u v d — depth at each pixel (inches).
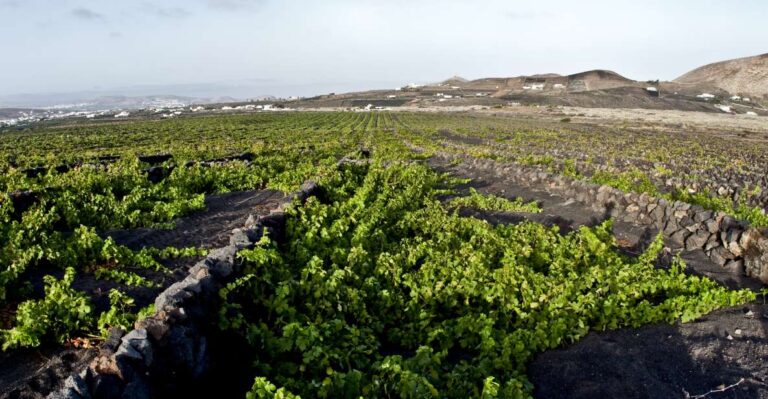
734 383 231.0
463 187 809.5
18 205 561.3
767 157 1349.7
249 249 330.6
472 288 331.0
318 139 1891.0
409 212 558.9
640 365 249.3
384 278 364.2
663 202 502.0
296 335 245.3
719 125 2876.5
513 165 871.1
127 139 2153.1
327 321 277.1
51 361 259.1
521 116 4001.0
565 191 673.6
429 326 295.1
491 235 446.6
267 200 682.2
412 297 330.0
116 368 184.1
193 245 467.5
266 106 7844.5
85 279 368.5
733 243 408.8
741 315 294.4
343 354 242.5
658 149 1481.3
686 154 1373.0
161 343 204.8
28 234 447.8
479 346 268.8
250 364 238.8
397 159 1118.4
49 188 621.9
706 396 224.4
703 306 301.9
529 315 302.8
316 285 308.5
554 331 276.8
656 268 396.5
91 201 570.6
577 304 301.9
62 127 3868.1
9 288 342.6
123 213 547.2
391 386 212.2
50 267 395.5
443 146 1497.3
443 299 330.0
